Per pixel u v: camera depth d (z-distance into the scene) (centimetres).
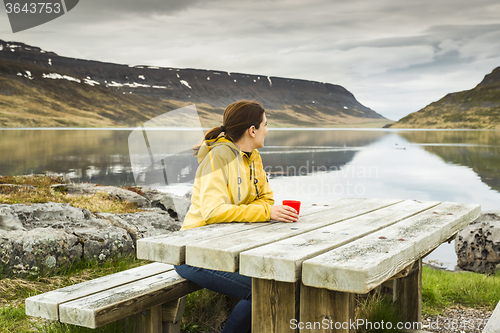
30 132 14750
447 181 4119
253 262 141
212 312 253
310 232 183
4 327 226
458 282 371
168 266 227
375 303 241
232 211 195
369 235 177
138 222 429
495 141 13062
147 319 193
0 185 551
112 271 337
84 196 557
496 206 2623
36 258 315
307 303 155
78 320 162
